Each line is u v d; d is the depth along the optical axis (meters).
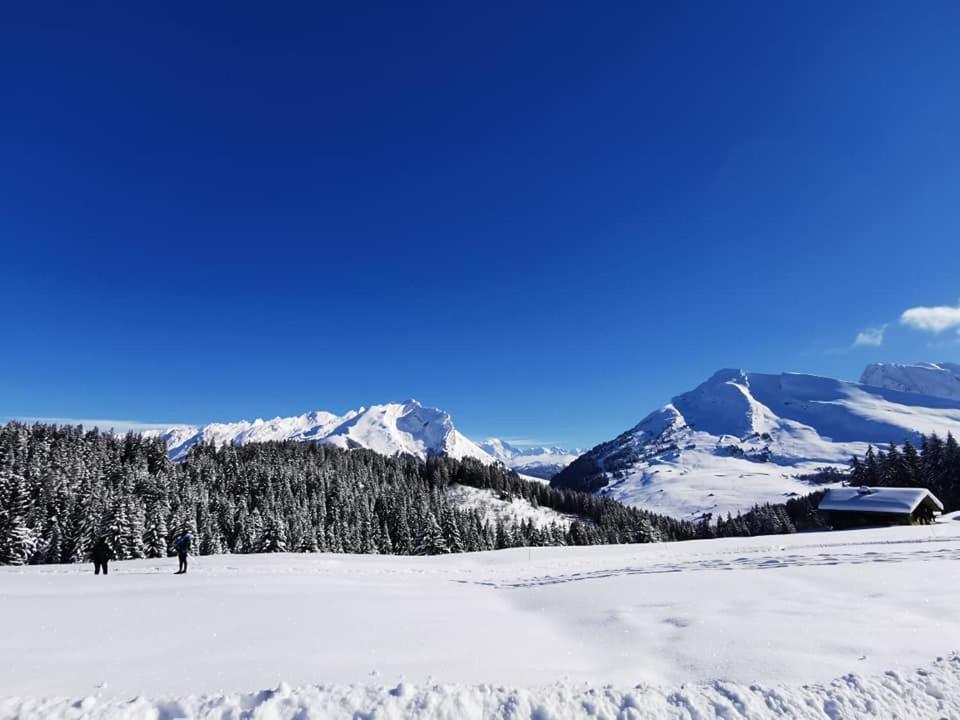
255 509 93.62
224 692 7.35
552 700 7.37
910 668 8.51
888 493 54.38
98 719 6.66
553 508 185.50
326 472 144.50
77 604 14.74
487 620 12.85
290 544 82.94
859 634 9.98
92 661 8.71
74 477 92.06
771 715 7.29
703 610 12.41
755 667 8.52
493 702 7.30
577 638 10.90
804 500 131.75
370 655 9.10
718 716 7.23
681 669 8.66
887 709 7.50
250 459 149.88
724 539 36.62
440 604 15.62
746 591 14.46
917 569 15.88
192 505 88.50
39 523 72.75
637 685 7.94
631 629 11.10
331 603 15.09
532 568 26.75
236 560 31.83
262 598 16.11
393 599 16.44
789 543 28.44
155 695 7.25
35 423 115.75
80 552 65.81
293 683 7.65
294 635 10.67
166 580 21.89
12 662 8.60
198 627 11.50
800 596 13.45
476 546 92.44
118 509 66.94
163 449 130.62
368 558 33.41
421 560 32.56
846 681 8.10
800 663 8.64
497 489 184.62
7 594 17.39
